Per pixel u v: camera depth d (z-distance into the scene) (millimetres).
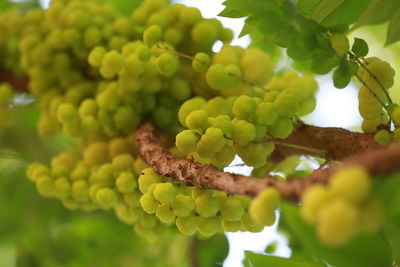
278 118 707
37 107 1121
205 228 693
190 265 1048
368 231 506
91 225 1216
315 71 762
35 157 1197
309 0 778
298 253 904
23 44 903
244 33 786
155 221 793
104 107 823
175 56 813
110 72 793
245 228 708
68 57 884
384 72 723
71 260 1245
